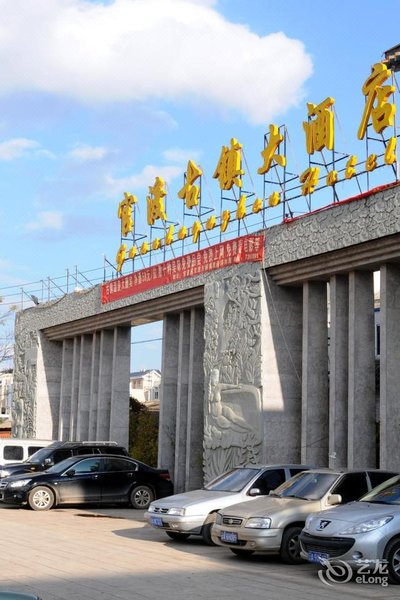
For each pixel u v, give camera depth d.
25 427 37.75
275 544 12.88
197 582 11.25
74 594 10.31
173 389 28.52
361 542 11.12
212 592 10.53
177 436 26.98
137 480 23.11
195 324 26.97
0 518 19.89
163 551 14.23
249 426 22.31
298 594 10.48
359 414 19.55
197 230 25.92
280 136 22.44
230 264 23.91
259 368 22.16
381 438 18.48
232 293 23.66
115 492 22.81
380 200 18.47
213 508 15.06
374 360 19.97
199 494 15.71
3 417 73.12
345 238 19.45
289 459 22.05
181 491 26.59
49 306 36.44
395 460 18.31
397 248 18.20
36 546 14.58
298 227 21.23
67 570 12.05
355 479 13.82
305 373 21.30
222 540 13.47
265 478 15.51
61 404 36.00
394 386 18.59
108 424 32.38
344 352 20.47
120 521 19.52
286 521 12.99
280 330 22.50
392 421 18.42
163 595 10.30
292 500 13.60
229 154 24.33
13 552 13.79
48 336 37.28
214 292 24.52
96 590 10.58
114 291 30.75
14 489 22.27
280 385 22.27
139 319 30.25
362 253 19.28
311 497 13.62
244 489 15.30
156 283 27.97
